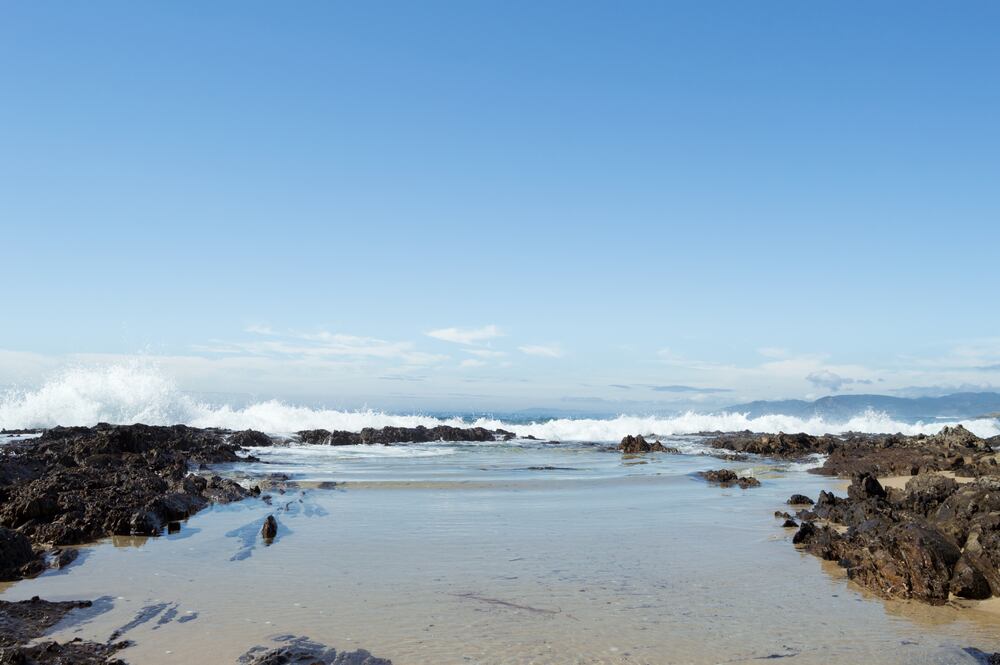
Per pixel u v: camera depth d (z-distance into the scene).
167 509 15.20
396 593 9.94
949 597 9.88
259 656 7.40
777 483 23.25
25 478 18.91
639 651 7.77
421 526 14.87
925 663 7.52
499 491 20.03
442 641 8.02
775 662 7.51
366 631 8.32
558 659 7.50
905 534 10.72
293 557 12.05
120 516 13.93
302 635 8.16
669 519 16.09
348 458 29.55
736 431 48.75
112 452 23.22
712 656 7.65
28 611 8.80
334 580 10.60
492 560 11.98
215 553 12.31
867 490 17.19
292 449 33.50
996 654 7.72
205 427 40.34
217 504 17.38
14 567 10.85
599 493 20.02
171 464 23.09
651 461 30.39
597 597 9.84
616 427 47.62
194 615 8.86
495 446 37.09
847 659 7.61
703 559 12.24
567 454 33.41
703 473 24.59
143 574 10.86
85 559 11.82
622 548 13.03
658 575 11.11
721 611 9.27
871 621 8.91
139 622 8.56
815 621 8.88
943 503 13.42
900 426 53.31
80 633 8.12
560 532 14.43
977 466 23.03
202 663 7.25
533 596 9.85
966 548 10.60
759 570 11.51
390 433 39.12
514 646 7.88
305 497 18.55
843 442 37.25
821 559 12.30
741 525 15.44
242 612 9.00
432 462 28.36
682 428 49.03
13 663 6.97
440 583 10.48
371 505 17.42
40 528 13.29
